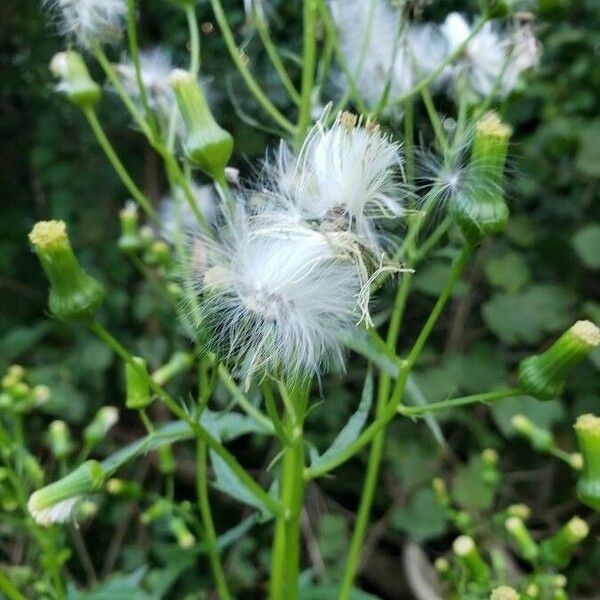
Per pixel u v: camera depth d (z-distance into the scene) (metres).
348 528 0.35
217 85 0.31
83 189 0.36
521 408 0.30
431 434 0.32
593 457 0.14
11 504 0.17
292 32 0.31
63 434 0.18
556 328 0.31
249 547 0.33
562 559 0.16
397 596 0.35
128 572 0.32
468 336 0.34
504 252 0.33
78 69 0.16
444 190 0.13
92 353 0.34
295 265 0.12
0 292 0.37
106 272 0.35
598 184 0.33
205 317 0.13
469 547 0.16
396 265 0.13
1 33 0.36
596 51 0.32
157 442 0.14
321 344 0.13
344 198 0.13
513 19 0.18
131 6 0.15
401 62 0.18
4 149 0.39
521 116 0.33
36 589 0.18
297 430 0.13
